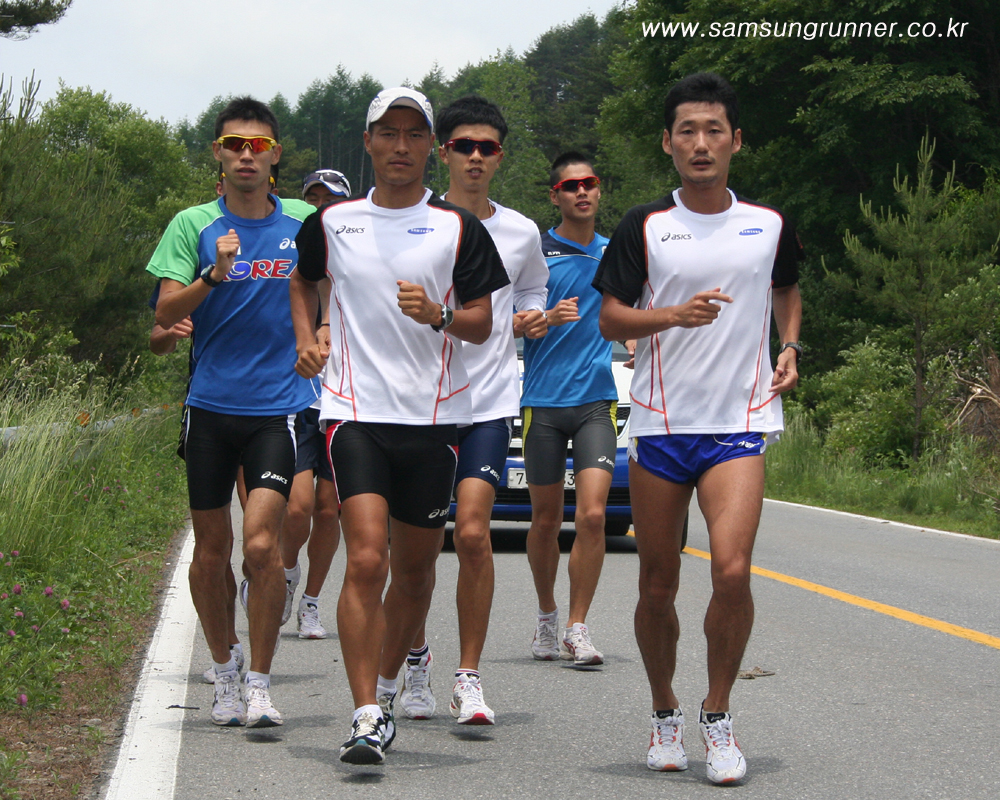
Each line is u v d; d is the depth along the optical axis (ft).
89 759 19.80
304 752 20.58
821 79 135.54
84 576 34.65
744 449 19.06
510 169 374.02
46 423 45.03
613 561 46.75
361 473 19.58
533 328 25.52
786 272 19.62
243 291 22.63
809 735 22.25
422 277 19.81
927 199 85.56
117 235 94.73
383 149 19.69
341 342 20.08
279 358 22.79
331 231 20.16
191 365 23.43
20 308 75.56
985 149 124.26
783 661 29.01
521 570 43.83
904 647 30.76
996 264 95.35
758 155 139.03
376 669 19.19
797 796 18.42
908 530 60.64
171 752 20.30
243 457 22.68
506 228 25.75
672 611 19.76
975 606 37.14
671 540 19.44
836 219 131.44
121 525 45.75
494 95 375.45
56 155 89.35
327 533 31.30
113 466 53.21
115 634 29.25
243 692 24.81
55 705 22.99
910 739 21.98
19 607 28.27
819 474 82.99
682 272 19.15
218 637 22.52
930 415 85.25
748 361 19.20
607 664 28.71
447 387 20.12
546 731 22.45
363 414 19.69
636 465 19.56
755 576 43.11
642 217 19.42
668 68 152.76
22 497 36.73
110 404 65.16
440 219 19.99
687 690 25.99
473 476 23.26
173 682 25.45
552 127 421.59
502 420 23.97
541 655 29.30
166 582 38.45
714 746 19.04
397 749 20.97
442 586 39.63
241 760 19.97
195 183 262.26
